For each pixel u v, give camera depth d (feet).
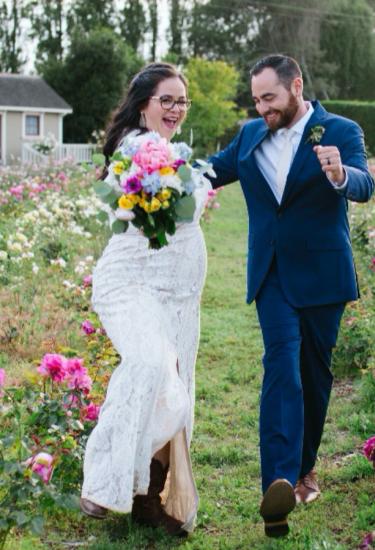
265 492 12.31
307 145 12.98
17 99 123.65
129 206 11.69
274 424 12.45
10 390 12.50
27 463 11.32
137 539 12.27
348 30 197.57
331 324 13.29
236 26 205.05
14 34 188.14
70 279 29.91
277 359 12.76
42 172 70.03
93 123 134.72
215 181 14.01
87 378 13.17
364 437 16.97
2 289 27.96
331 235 13.15
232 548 12.18
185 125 117.70
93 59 134.41
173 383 12.05
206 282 35.01
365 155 13.04
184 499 12.38
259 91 12.85
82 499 11.70
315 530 12.64
